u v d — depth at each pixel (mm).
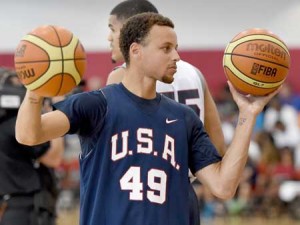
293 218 16531
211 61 22391
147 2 6242
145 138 4914
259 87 5090
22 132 4672
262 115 19281
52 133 4734
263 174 17094
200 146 5152
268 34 5219
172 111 5098
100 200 4840
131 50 4992
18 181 7672
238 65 5117
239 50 5145
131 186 4828
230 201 16594
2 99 7578
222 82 22281
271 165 17312
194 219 5910
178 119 5086
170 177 4941
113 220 4801
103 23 23906
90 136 4914
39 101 4707
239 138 5023
